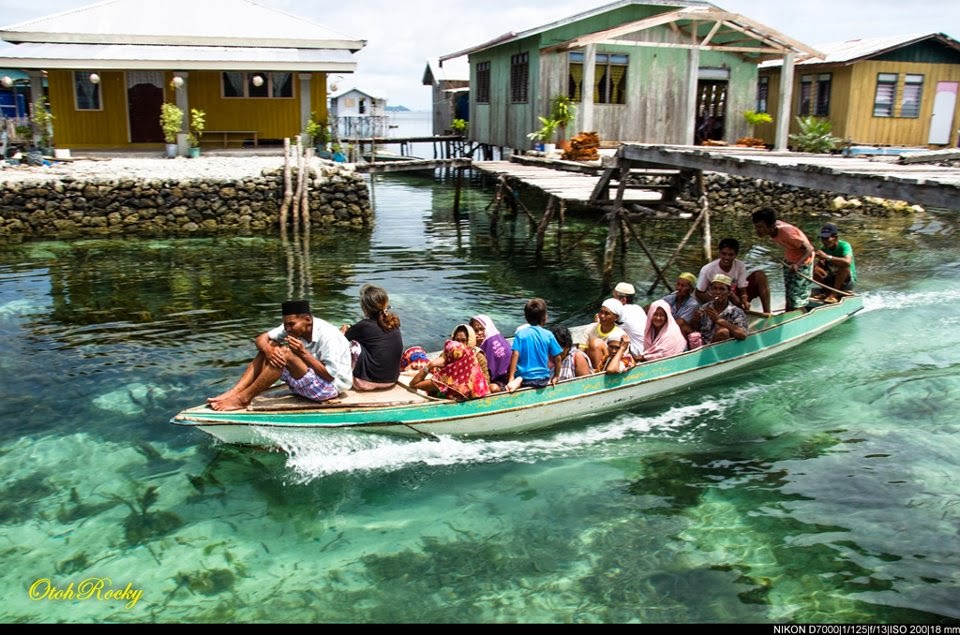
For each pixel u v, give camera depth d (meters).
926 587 5.54
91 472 7.14
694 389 9.33
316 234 20.45
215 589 5.48
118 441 7.75
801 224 22.56
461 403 7.56
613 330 8.68
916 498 6.74
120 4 26.45
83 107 25.48
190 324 11.63
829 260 11.80
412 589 5.51
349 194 21.88
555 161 21.05
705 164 12.27
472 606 5.33
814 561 5.85
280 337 7.48
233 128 26.73
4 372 9.52
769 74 32.06
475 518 6.46
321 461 7.32
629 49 24.47
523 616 5.23
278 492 6.85
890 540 6.12
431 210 25.91
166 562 5.80
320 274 15.30
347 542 6.10
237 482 7.01
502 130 28.59
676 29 24.58
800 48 22.39
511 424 7.95
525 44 25.36
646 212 14.55
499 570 5.74
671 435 8.09
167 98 25.97
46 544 6.00
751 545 6.06
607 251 14.66
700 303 10.23
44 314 12.08
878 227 21.94
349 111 50.59
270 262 16.48
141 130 26.30
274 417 7.06
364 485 7.00
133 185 20.56
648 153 13.66
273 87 26.70
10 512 6.45
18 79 33.03
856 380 9.55
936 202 7.93
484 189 32.78
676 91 25.30
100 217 20.45
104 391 8.97
